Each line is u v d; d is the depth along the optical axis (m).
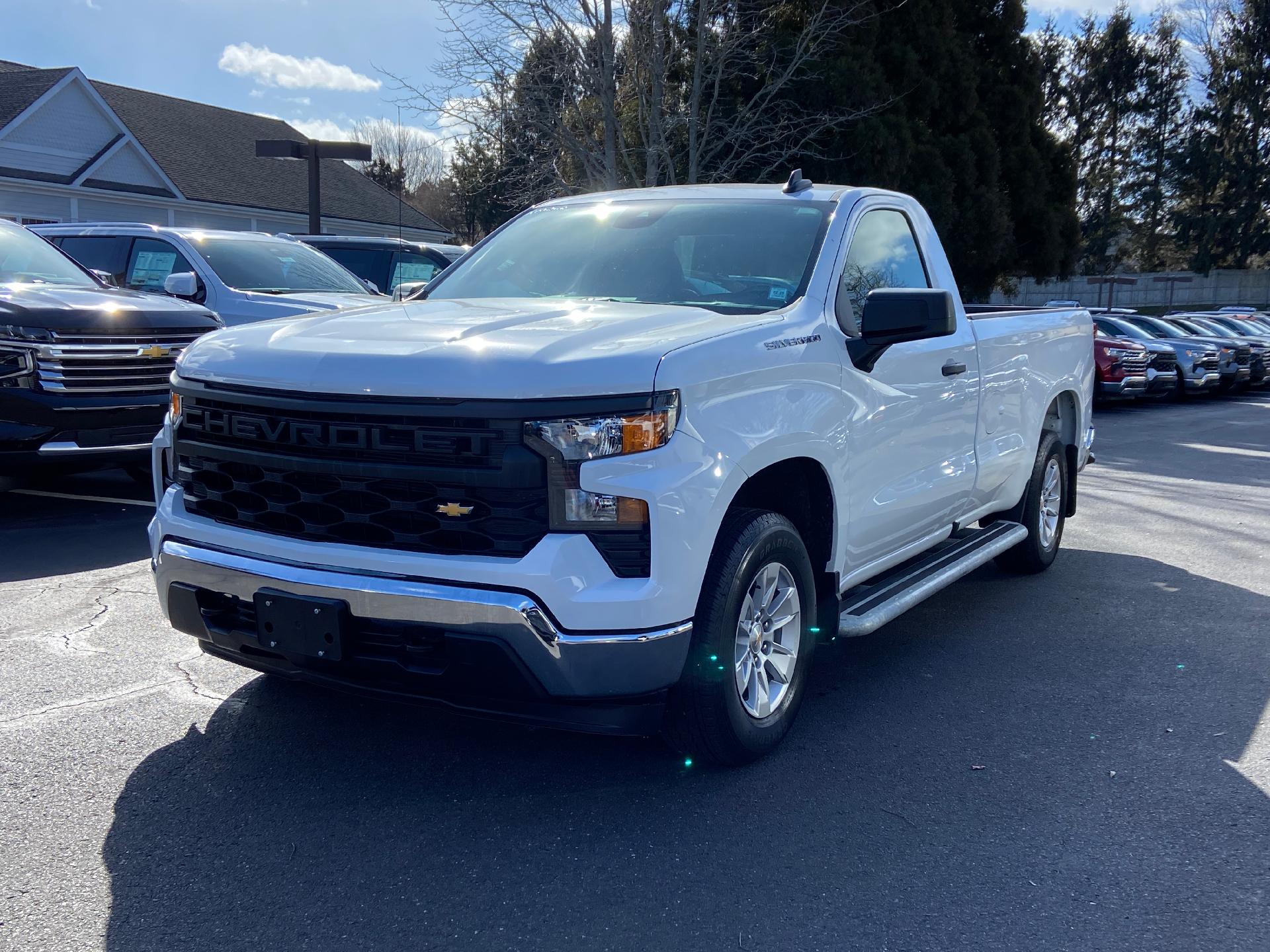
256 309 9.20
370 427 3.07
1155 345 21.73
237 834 3.12
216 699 4.14
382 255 13.24
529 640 2.96
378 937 2.64
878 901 2.85
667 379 3.09
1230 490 10.34
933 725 4.11
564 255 4.58
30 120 26.30
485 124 18.78
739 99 20.14
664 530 3.05
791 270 4.11
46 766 3.52
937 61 24.20
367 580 3.07
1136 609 5.84
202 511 3.51
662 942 2.65
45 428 6.68
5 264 7.91
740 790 3.49
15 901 2.75
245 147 34.50
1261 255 61.94
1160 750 3.91
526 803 3.36
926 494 4.68
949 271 5.20
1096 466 12.13
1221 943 2.69
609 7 17.53
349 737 3.82
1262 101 57.88
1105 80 62.53
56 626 4.92
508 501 2.98
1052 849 3.16
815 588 3.91
